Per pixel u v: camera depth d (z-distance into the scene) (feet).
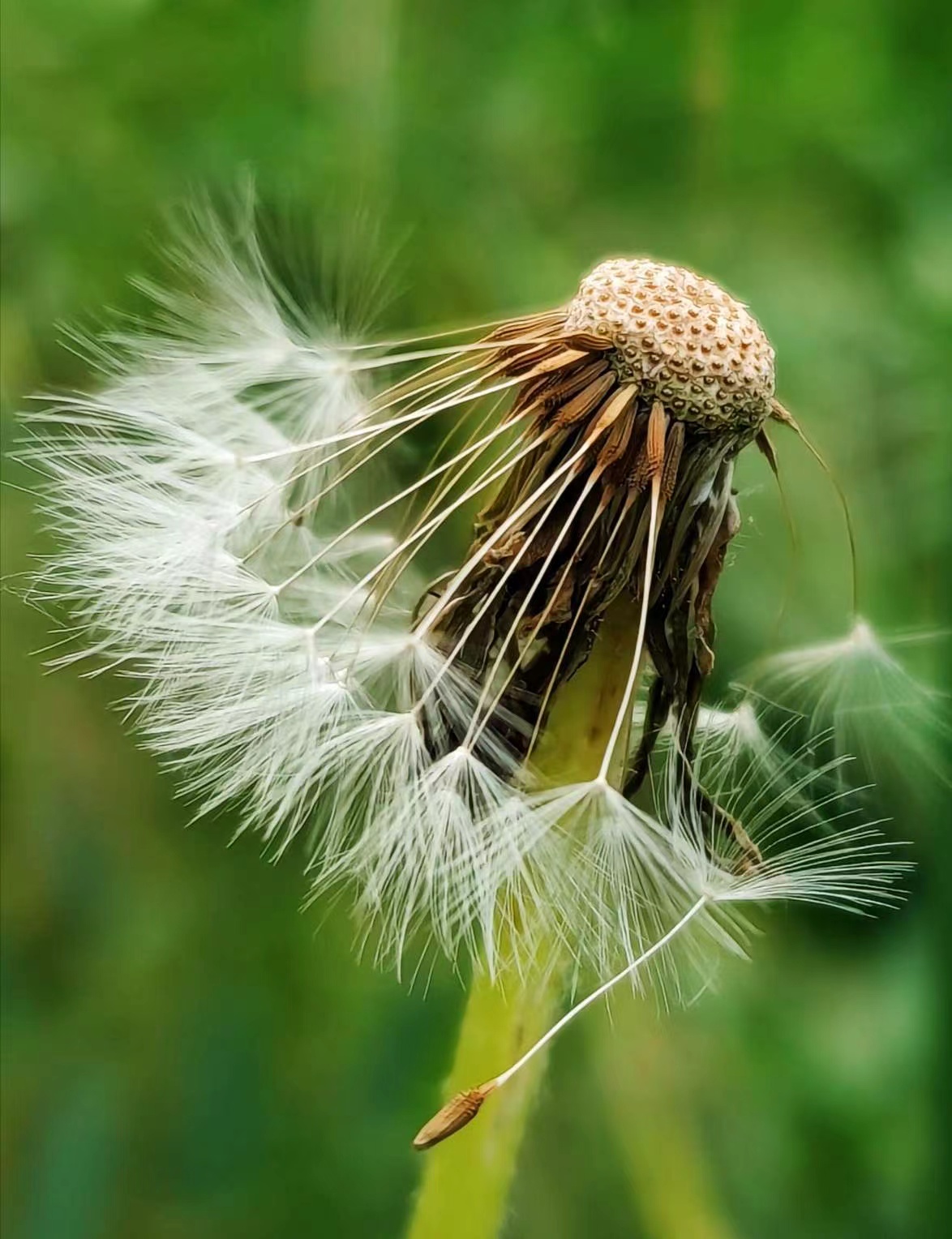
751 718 0.51
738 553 0.57
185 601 0.48
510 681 0.47
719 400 0.46
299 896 0.58
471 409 0.48
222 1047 0.57
